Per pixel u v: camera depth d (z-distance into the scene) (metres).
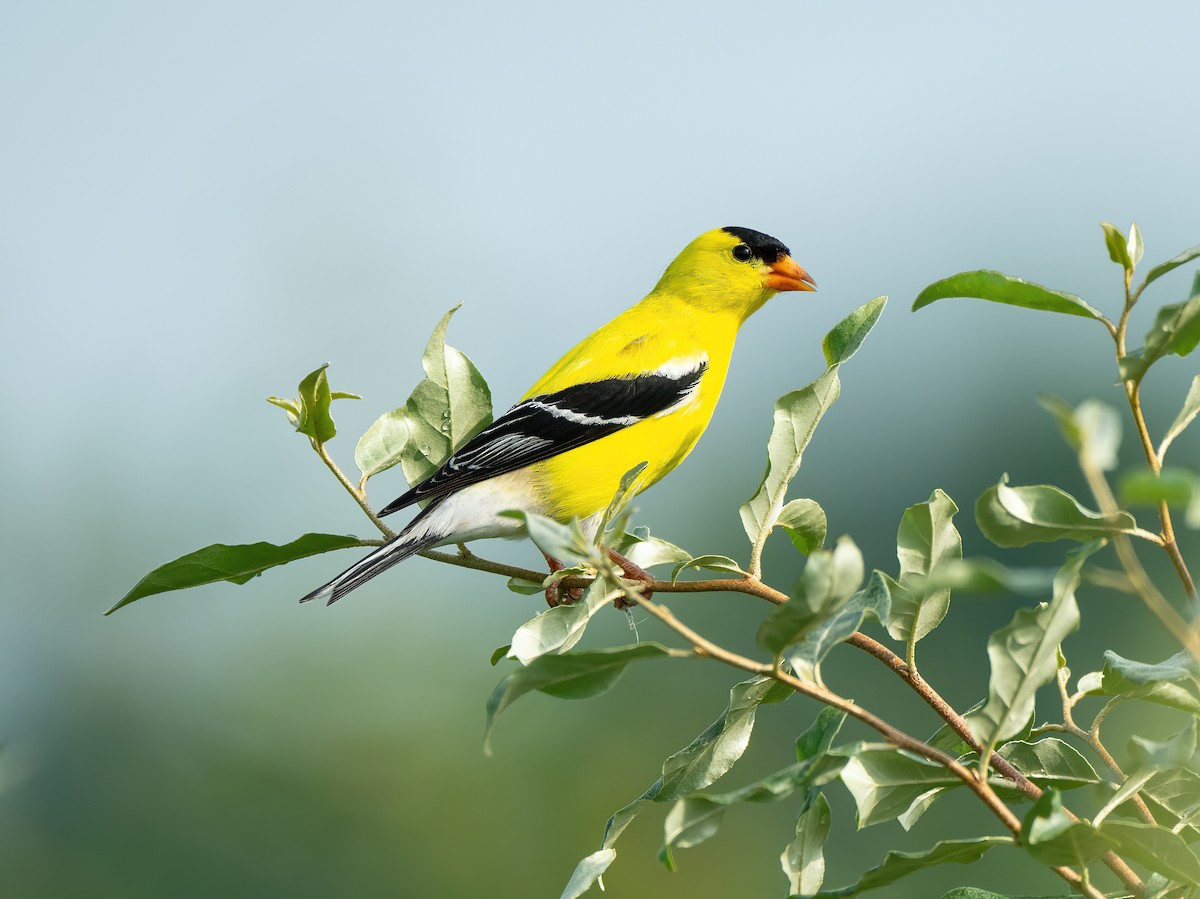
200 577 6.16
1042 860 3.79
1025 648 3.89
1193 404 4.18
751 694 5.15
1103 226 4.14
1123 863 4.11
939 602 4.96
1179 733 3.98
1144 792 4.57
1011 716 3.90
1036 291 4.49
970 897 4.61
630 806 5.13
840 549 3.65
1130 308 4.16
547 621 5.14
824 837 4.71
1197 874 3.73
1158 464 4.16
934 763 4.19
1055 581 3.85
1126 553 3.43
